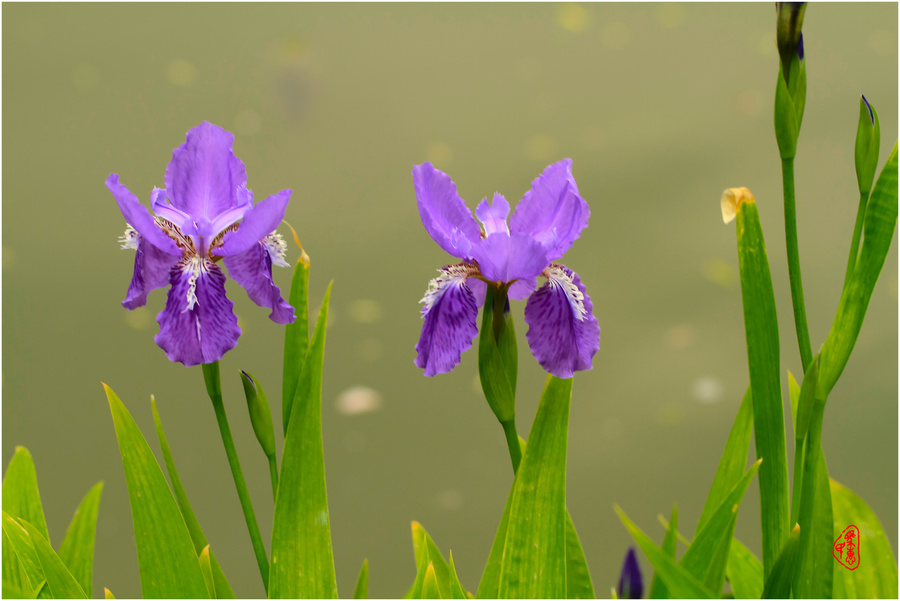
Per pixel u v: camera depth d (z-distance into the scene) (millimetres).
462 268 2152
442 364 2137
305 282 2189
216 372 2148
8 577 2209
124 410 2158
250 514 2162
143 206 2125
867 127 2148
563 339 2139
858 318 2148
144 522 2160
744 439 2217
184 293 2129
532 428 2146
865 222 2154
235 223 2148
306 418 2160
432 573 2180
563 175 2152
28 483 2244
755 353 2176
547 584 2150
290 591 2164
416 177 2141
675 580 2107
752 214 2176
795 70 2148
